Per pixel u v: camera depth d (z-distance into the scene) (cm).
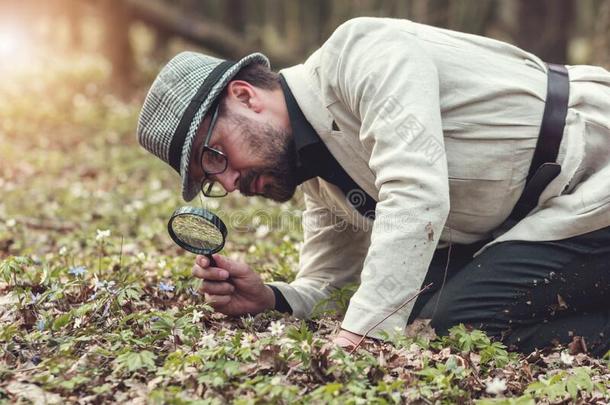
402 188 336
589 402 322
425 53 356
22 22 2172
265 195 382
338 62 357
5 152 1068
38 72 1761
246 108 364
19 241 600
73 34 2184
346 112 362
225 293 394
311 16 2094
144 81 1739
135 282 425
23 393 312
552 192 373
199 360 326
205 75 360
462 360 340
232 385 314
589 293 377
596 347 376
